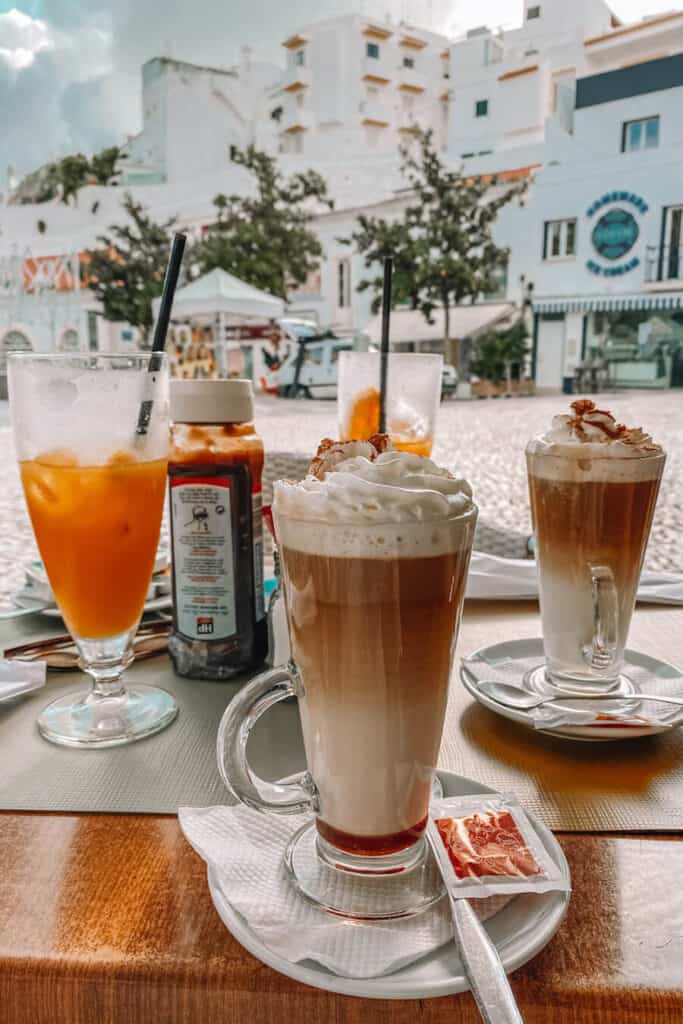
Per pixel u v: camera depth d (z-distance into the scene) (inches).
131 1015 19.3
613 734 29.6
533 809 26.1
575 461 32.1
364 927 19.6
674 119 623.8
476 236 681.6
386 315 49.3
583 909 21.3
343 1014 18.3
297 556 20.9
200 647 37.0
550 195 672.4
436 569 20.6
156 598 46.6
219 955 19.6
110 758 29.7
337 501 20.2
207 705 34.4
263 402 551.2
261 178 709.9
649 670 37.3
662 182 629.9
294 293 799.1
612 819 25.5
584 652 34.2
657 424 365.4
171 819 25.9
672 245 636.7
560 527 33.1
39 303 819.4
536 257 685.9
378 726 21.1
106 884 22.5
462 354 686.5
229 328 608.7
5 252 839.1
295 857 22.5
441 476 22.4
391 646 20.6
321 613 20.9
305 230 706.8
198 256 665.0
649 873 22.8
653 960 19.4
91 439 30.9
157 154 927.7
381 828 21.9
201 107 930.7
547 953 19.7
